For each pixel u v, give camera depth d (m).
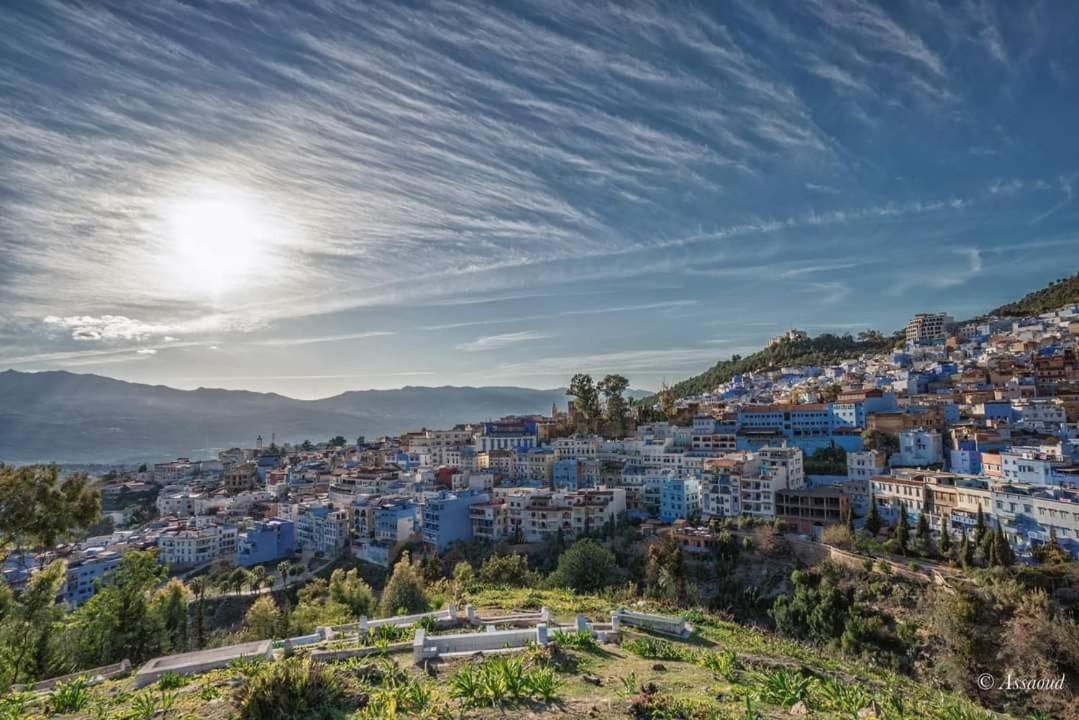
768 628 76.06
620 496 119.75
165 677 22.48
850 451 121.44
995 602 59.69
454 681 19.66
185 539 141.25
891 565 73.69
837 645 64.12
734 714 17.91
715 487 107.31
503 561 71.31
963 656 55.78
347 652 25.03
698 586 86.25
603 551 73.69
